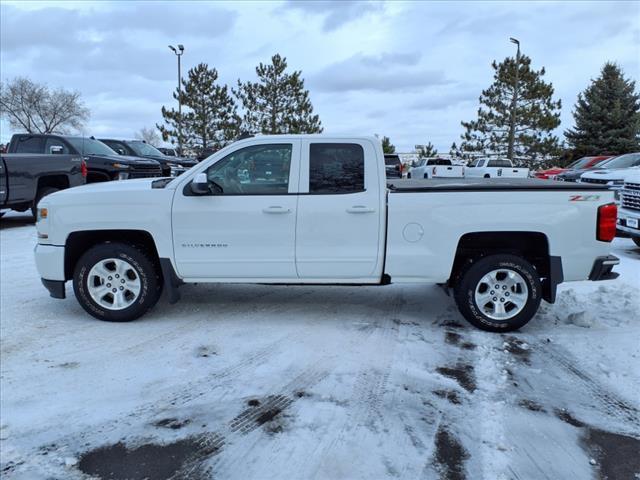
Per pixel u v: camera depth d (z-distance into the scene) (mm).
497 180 5504
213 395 3545
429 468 2760
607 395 3605
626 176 8938
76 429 3113
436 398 3527
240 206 4789
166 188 4883
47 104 60281
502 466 2785
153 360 4109
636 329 4898
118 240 5078
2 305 5547
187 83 34906
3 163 10094
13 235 10094
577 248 4684
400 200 4711
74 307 5492
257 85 34594
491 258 4723
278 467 2764
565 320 5168
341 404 3430
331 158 4793
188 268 4914
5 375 3816
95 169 13469
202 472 2725
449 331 4855
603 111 39344
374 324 5027
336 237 4785
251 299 5879
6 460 2811
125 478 2674
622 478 2701
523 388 3695
